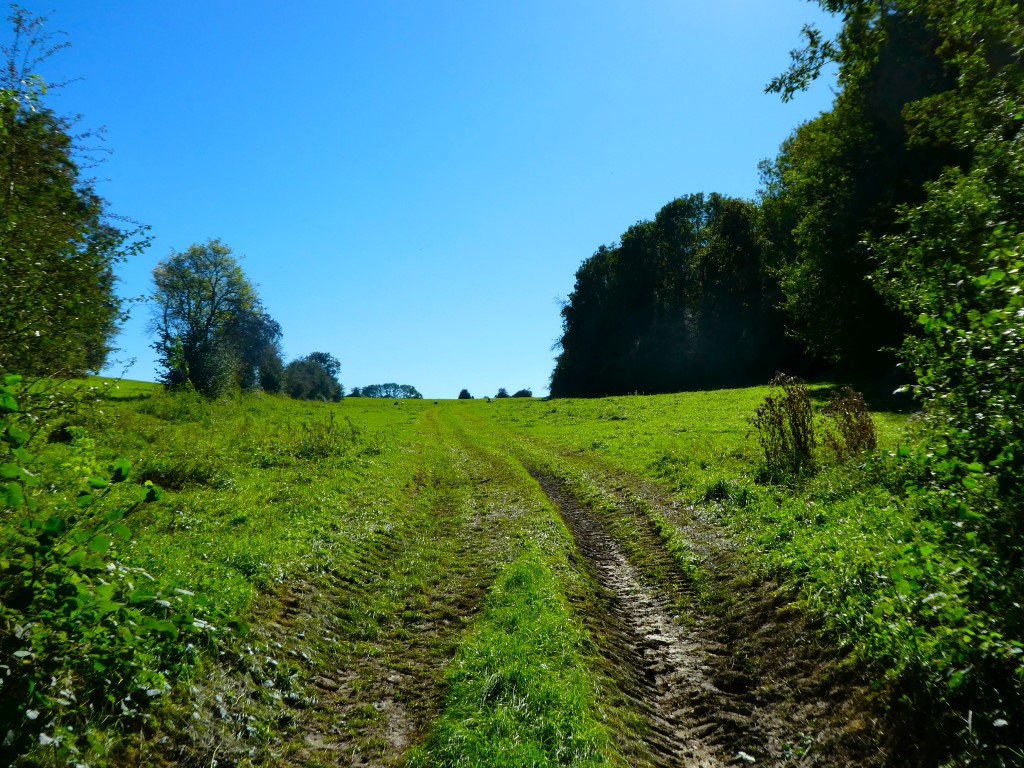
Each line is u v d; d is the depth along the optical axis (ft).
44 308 24.68
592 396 291.58
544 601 30.71
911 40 81.61
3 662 15.19
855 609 25.03
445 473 82.28
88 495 17.38
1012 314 16.37
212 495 48.03
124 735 16.61
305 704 22.45
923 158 100.83
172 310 160.15
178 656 20.40
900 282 25.76
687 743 21.99
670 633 30.71
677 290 274.77
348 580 35.14
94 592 16.35
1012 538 16.40
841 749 19.61
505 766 18.25
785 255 186.80
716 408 121.08
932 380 19.35
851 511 36.09
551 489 70.74
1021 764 14.99
